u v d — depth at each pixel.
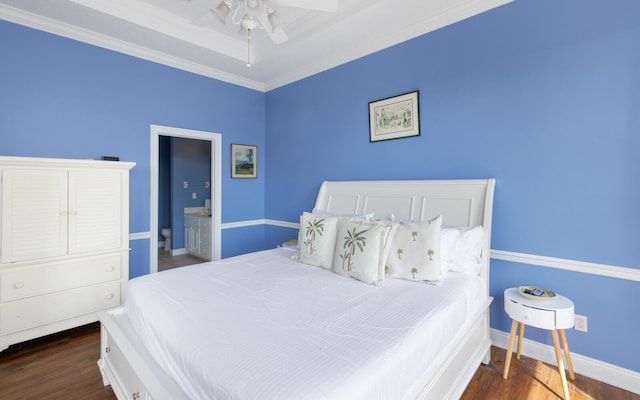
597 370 2.03
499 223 2.44
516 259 2.35
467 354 1.92
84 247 2.67
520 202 2.34
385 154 3.16
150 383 1.27
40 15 2.69
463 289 1.98
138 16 2.85
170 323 1.48
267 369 1.08
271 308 1.64
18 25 2.66
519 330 2.34
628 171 1.91
